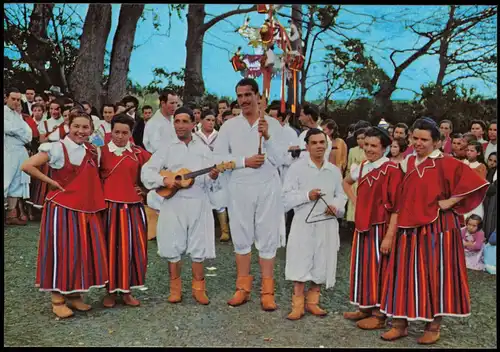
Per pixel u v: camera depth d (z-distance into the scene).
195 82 14.59
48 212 4.31
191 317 4.41
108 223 4.58
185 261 6.27
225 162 4.62
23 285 5.18
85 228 4.37
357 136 6.99
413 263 3.87
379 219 4.16
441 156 3.89
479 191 3.77
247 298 4.83
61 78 14.59
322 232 4.36
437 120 12.20
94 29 13.00
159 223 4.74
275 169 4.81
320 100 15.29
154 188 4.69
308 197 4.30
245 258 4.75
